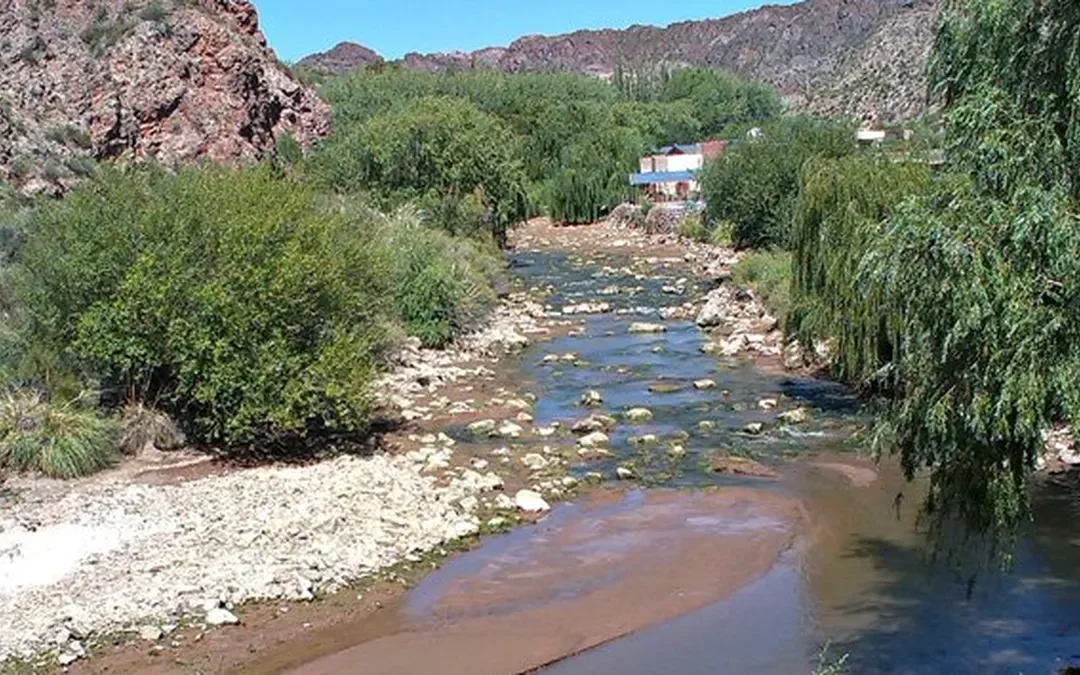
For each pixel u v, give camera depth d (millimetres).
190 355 19797
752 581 15180
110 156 48062
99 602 13617
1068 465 18656
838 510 17938
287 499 17625
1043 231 8430
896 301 9859
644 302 42125
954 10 10539
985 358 9047
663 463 20797
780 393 26188
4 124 41375
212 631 13133
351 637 13211
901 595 14547
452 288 33562
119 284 20094
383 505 17547
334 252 22219
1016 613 13859
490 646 13070
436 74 126375
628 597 14617
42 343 21125
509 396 26266
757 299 37812
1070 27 9273
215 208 20984
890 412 11742
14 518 16422
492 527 17188
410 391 26500
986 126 9438
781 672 12414
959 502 10594
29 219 27078
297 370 20203
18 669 11953
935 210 9359
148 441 20266
